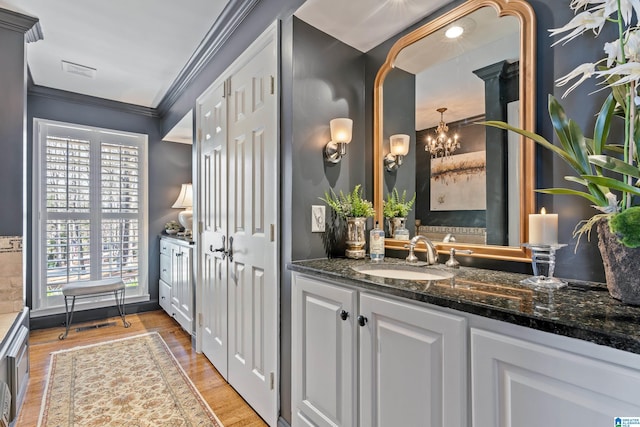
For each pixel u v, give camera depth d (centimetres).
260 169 185
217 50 239
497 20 133
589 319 69
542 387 72
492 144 135
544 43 118
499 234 132
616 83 73
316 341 140
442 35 154
